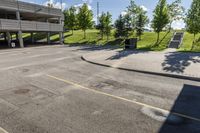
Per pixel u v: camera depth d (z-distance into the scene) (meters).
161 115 6.59
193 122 6.07
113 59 18.14
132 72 13.21
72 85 10.18
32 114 6.77
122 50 26.00
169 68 13.45
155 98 8.16
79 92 9.04
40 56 21.55
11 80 11.14
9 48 31.47
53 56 21.50
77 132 5.61
